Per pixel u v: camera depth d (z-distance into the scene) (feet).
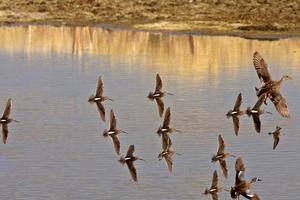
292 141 89.35
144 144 88.33
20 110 102.42
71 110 102.06
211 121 97.04
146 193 74.64
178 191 74.90
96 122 96.89
